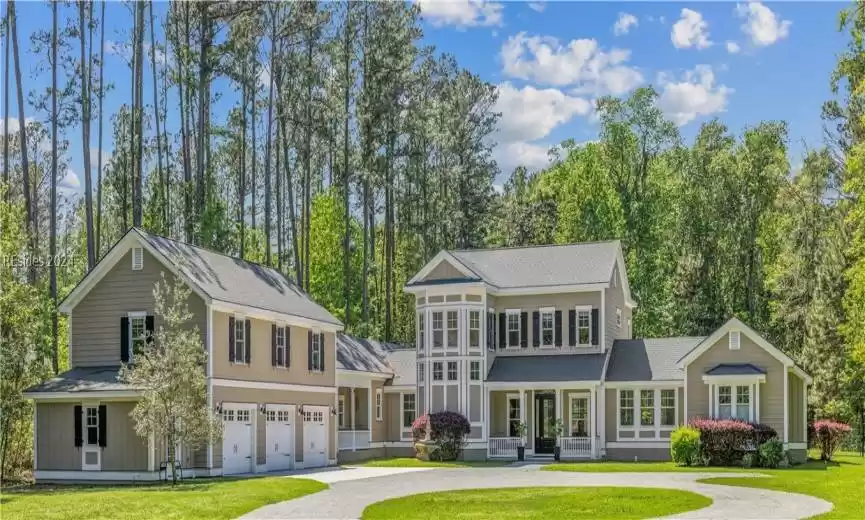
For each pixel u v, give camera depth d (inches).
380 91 2413.9
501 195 3535.9
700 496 1087.6
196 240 2062.0
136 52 2015.3
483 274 2094.0
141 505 1032.8
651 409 1881.2
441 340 1995.6
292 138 2427.4
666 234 2795.3
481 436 1952.5
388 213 2783.0
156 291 1401.3
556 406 1926.7
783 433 1697.8
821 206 2440.9
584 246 2110.0
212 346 1460.4
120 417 1422.2
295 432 1692.9
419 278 2036.2
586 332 1984.5
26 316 1528.1
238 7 2095.2
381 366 2103.8
